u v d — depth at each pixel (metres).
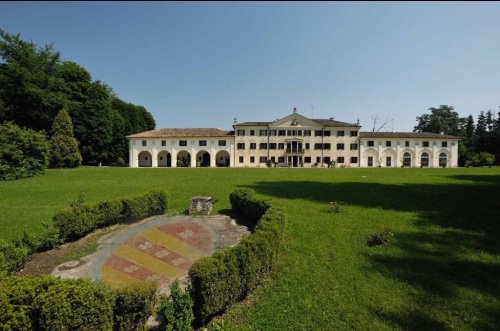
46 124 47.09
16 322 4.45
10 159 26.97
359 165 69.69
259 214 11.59
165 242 10.03
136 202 12.40
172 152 68.31
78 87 53.88
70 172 33.34
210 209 14.37
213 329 5.81
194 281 5.73
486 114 114.94
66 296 4.73
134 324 5.19
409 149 70.00
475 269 7.86
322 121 74.12
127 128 78.62
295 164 69.31
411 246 9.44
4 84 43.19
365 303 6.67
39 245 9.08
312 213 13.48
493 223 11.29
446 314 6.21
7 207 14.82
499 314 6.11
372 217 12.64
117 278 7.64
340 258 8.84
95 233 10.93
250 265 6.71
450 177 28.88
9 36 47.28
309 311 6.47
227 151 68.81
